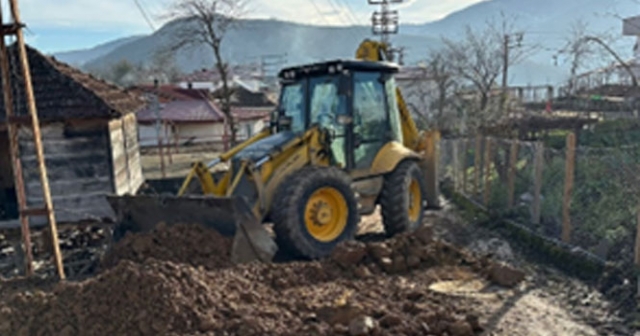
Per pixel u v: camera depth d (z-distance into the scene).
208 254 6.27
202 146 28.22
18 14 6.19
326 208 7.22
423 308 5.14
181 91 34.09
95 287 4.93
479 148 11.66
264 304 5.12
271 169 7.12
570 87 21.20
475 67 24.59
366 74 8.29
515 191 10.48
